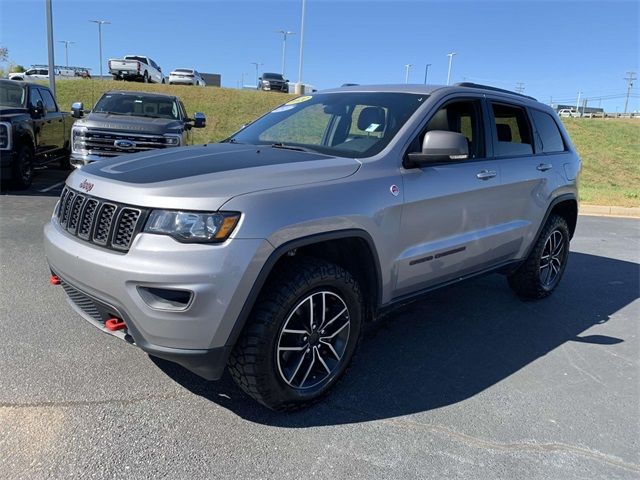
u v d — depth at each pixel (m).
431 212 3.64
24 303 4.43
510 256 4.69
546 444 2.94
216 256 2.59
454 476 2.62
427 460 2.74
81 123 9.31
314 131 4.00
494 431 3.04
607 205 12.02
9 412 2.92
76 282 2.91
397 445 2.85
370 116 3.86
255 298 2.72
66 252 2.94
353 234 3.10
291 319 2.95
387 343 4.17
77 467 2.52
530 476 2.66
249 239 2.66
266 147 3.68
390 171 3.40
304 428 2.96
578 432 3.07
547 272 5.32
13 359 3.50
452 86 4.16
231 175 2.86
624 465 2.79
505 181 4.32
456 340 4.29
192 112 25.25
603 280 6.21
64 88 27.05
